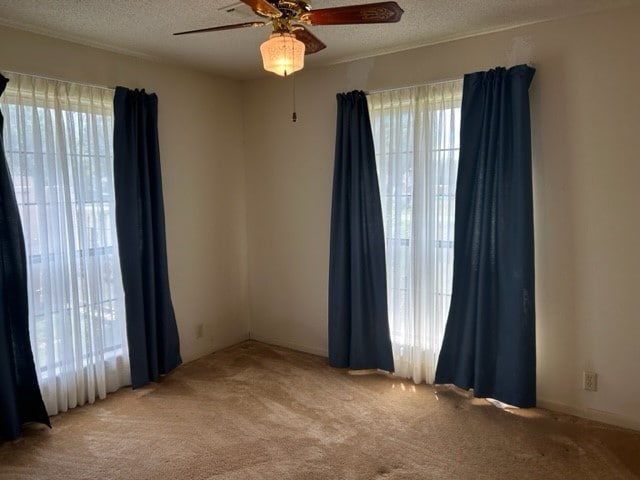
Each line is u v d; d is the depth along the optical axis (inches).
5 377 102.1
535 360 113.5
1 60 104.0
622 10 100.2
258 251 167.5
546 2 97.3
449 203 123.2
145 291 130.8
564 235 110.3
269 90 157.4
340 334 142.5
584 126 106.2
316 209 152.2
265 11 72.2
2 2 92.9
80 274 118.7
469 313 119.9
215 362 150.3
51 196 112.0
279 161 158.4
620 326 106.1
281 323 165.0
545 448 98.3
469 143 117.1
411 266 131.5
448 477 89.3
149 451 99.0
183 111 144.5
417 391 127.3
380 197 135.2
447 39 120.3
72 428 109.0
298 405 119.9
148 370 133.1
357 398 123.4
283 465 93.6
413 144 127.3
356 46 125.7
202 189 152.3
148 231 129.5
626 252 104.3
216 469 92.6
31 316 109.4
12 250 103.0
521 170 109.2
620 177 103.5
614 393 107.8
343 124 136.0
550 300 113.1
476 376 119.1
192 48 125.1
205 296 155.9
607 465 92.3
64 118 113.9
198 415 115.0
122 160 123.4
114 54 125.5
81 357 119.6
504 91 111.0
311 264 155.6
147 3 94.3
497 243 114.7
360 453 97.5
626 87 101.3
